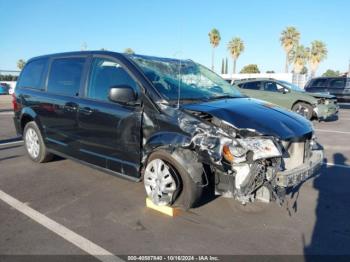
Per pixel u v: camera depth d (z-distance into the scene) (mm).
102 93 4383
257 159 3209
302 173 3564
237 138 3301
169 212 3816
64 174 5355
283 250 3182
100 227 3564
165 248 3176
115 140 4168
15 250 3102
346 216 3930
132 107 3965
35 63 5887
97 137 4410
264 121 3561
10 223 3646
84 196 4438
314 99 12258
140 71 4031
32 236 3363
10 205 4137
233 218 3809
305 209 4113
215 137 3324
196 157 3496
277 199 3340
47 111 5281
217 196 4320
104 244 3229
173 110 3664
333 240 3379
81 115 4578
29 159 6254
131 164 4055
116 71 4262
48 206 4113
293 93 12727
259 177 3264
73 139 4848
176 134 3551
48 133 5418
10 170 5578
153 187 3875
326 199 4453
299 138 3617
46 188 4734
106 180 5066
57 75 5238
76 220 3729
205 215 3865
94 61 4609
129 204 4164
